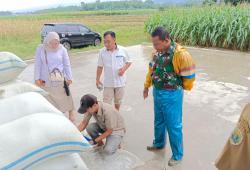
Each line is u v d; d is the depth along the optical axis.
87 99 3.94
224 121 5.37
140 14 54.09
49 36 4.72
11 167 2.13
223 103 6.25
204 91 7.06
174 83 3.78
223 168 2.10
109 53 4.98
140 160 4.15
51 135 2.36
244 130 1.95
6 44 16.94
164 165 4.04
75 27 15.57
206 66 9.74
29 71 9.73
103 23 32.31
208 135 4.86
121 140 4.30
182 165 4.04
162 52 3.76
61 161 2.46
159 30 3.63
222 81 7.90
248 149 1.95
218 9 14.02
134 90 7.25
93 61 11.12
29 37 20.47
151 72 4.08
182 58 3.64
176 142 3.97
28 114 2.63
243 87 7.36
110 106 4.14
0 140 2.24
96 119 4.14
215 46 13.64
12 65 4.00
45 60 4.78
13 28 21.55
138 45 14.79
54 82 4.84
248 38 12.52
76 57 12.16
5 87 3.82
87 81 8.21
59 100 4.94
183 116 5.62
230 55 11.83
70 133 2.45
